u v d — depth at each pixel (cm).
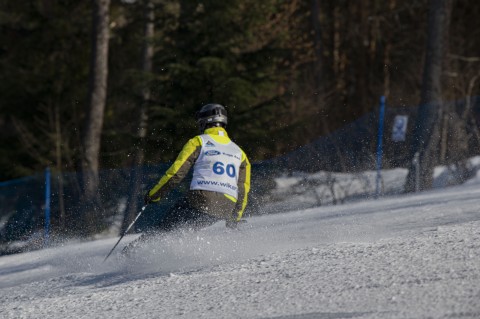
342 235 1028
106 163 3014
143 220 2386
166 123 2789
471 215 1110
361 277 673
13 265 1427
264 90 2927
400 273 669
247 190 1039
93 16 3103
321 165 2527
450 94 3266
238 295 664
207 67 2723
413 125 2498
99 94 3081
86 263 1211
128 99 3347
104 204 2612
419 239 862
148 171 2677
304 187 2378
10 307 766
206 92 2808
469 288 584
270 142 2852
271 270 768
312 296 622
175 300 681
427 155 2406
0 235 2470
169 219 1012
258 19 2875
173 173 999
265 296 645
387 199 1928
